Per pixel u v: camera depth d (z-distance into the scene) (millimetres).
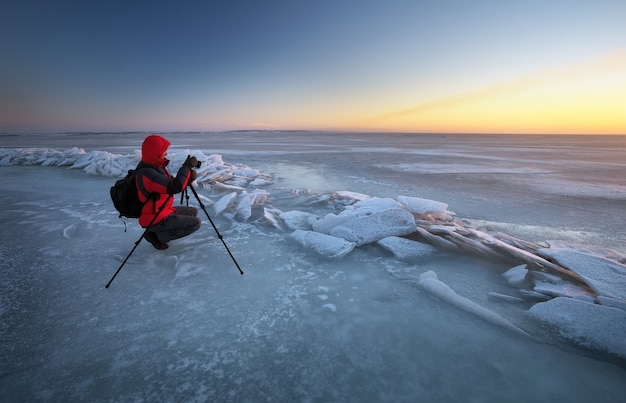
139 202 2768
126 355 1820
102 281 2703
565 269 2916
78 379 1639
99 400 1513
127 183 2713
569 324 2051
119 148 22156
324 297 2496
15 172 9172
